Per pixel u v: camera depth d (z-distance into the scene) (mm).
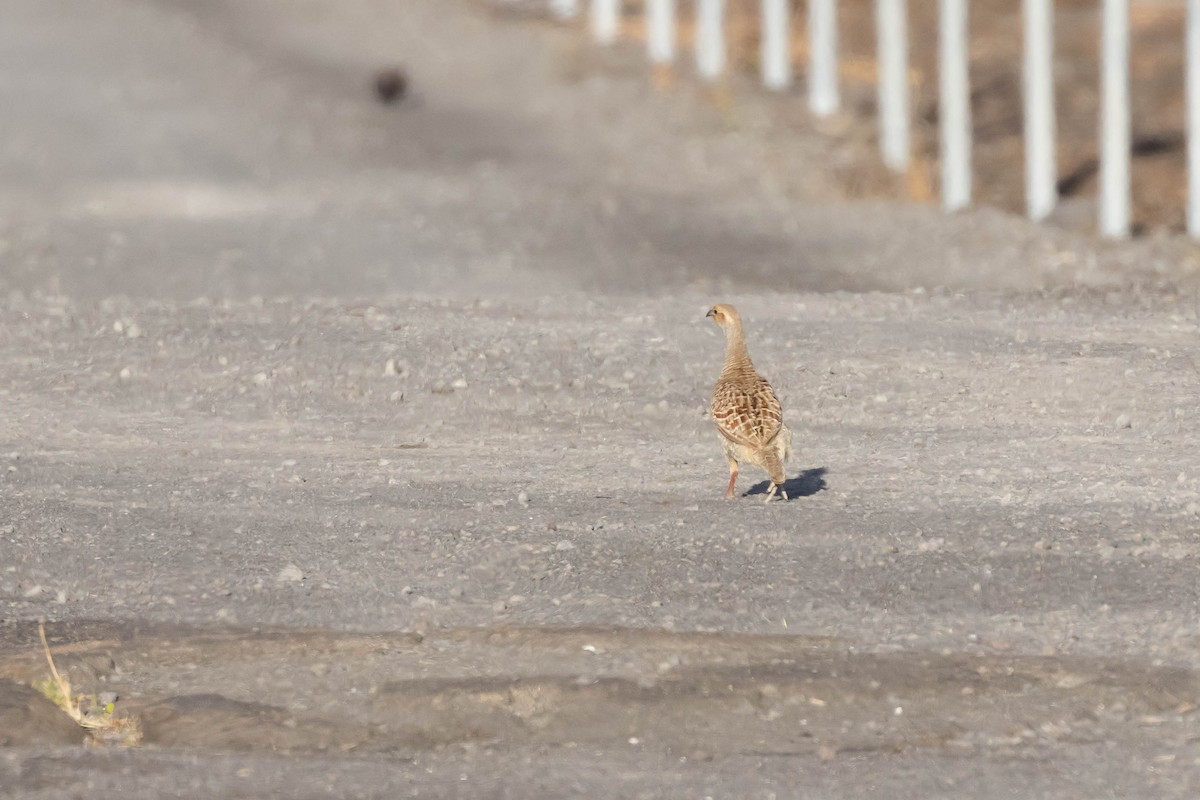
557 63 66750
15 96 62156
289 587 15648
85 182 49156
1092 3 75875
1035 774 11430
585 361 25438
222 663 13844
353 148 54625
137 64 68625
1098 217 44250
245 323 28109
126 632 14562
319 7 80938
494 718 12594
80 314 28969
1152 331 26969
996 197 48406
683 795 11133
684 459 20547
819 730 12312
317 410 23438
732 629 14227
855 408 22875
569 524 17469
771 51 61531
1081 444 20688
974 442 20984
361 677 13422
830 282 34906
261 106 61312
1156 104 60312
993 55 67438
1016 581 15328
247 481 19734
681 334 27234
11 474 20156
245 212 44000
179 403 23922
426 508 18328
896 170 49125
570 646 13789
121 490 19359
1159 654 13500
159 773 11531
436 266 37094
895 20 49156
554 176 49562
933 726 12320
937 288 33188
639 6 79562
